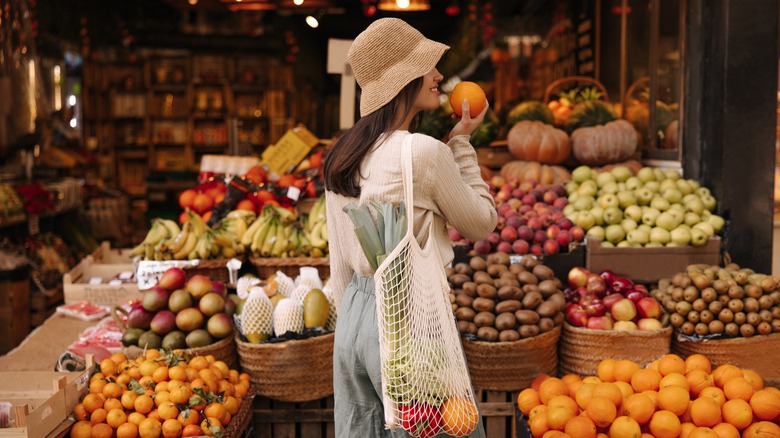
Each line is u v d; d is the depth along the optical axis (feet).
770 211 13.52
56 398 8.59
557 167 16.47
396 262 6.81
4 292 19.03
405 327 6.86
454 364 7.03
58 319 14.16
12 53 23.88
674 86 15.85
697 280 11.10
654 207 13.51
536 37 36.14
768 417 8.64
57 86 34.50
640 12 19.25
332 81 51.55
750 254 13.53
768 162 13.44
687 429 8.56
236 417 9.57
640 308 11.15
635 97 19.20
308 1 28.12
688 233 12.92
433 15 46.39
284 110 42.29
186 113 41.96
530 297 10.81
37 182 23.88
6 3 23.43
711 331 10.95
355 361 7.19
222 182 16.35
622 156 16.26
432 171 6.83
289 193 15.42
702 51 14.26
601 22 24.26
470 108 7.35
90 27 36.96
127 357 10.95
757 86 13.32
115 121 41.70
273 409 11.07
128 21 41.14
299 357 10.76
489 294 10.87
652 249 12.85
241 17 44.09
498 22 40.98
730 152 13.43
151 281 12.96
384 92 7.00
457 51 38.24
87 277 15.84
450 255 7.36
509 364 10.70
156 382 9.41
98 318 14.03
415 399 6.86
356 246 7.36
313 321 11.07
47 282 20.85
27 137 25.16
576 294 11.82
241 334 11.30
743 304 10.96
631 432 8.29
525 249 12.76
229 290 13.39
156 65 41.88
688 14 14.58
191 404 9.04
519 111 18.39
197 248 13.26
